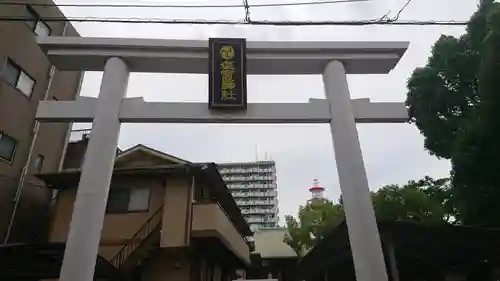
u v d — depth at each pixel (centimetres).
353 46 940
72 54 904
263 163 7775
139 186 1512
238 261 1909
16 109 1482
